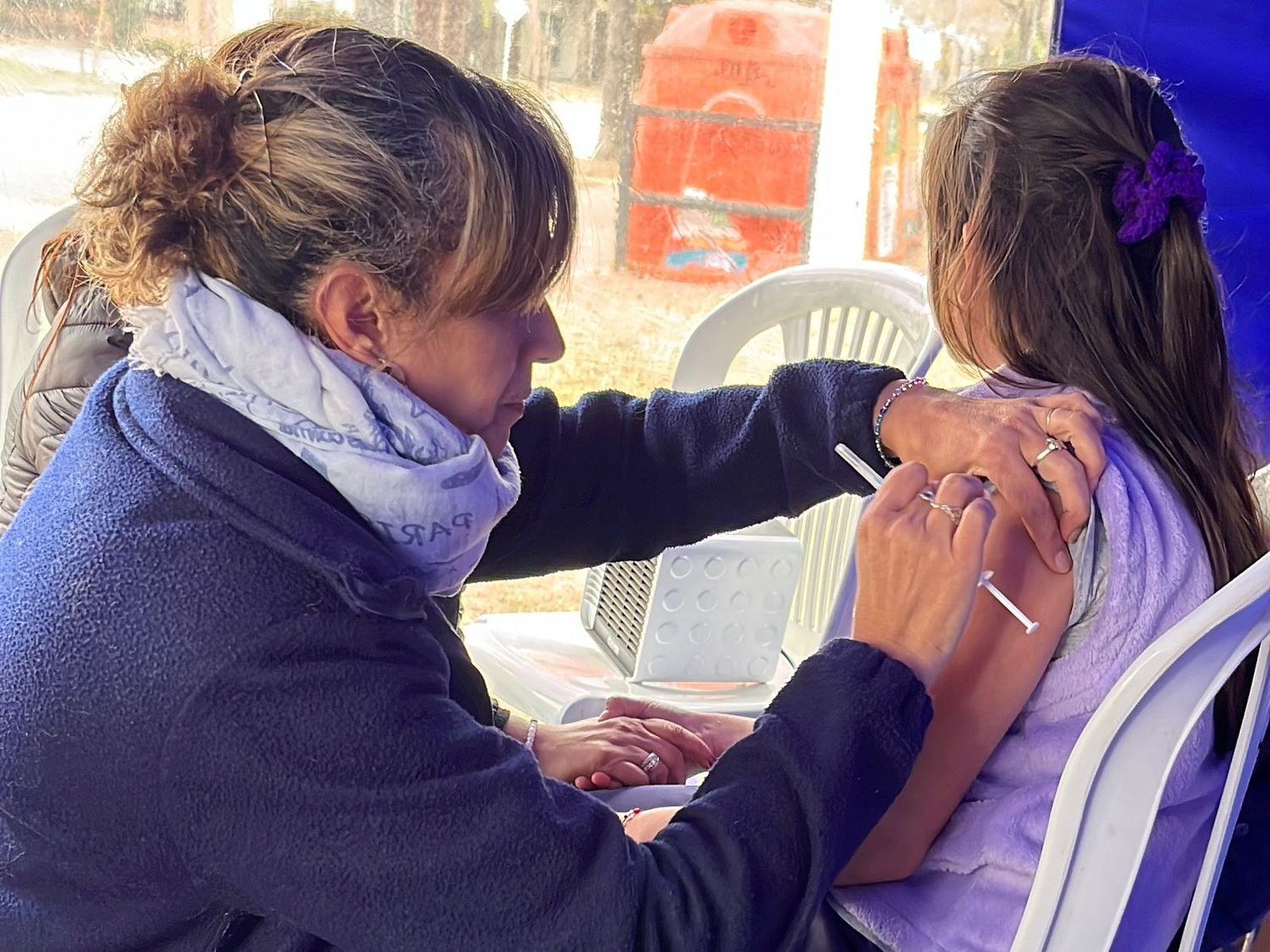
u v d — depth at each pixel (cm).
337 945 73
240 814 69
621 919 72
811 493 127
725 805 79
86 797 71
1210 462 100
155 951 78
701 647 177
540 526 129
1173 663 76
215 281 74
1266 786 106
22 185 235
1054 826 82
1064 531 93
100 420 80
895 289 168
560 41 270
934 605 85
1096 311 99
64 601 71
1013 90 102
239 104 72
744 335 183
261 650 69
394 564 75
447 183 72
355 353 76
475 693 94
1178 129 103
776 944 77
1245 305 219
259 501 72
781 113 292
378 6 244
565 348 87
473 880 71
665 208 293
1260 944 122
